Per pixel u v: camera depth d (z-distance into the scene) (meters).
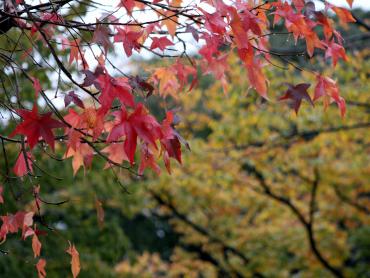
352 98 6.11
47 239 5.88
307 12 1.96
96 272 6.10
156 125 1.63
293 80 5.86
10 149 5.26
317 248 7.81
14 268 5.43
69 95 1.77
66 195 6.46
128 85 1.76
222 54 2.29
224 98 6.76
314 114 6.21
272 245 7.96
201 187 7.55
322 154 7.18
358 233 7.55
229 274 8.95
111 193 6.75
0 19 1.91
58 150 5.93
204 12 1.82
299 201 7.65
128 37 1.95
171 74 2.39
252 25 1.85
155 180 7.73
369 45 6.76
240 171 7.54
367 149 7.07
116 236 6.71
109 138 1.59
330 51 2.03
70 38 2.52
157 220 14.06
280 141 6.79
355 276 7.66
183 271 8.84
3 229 2.18
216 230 9.05
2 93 3.06
